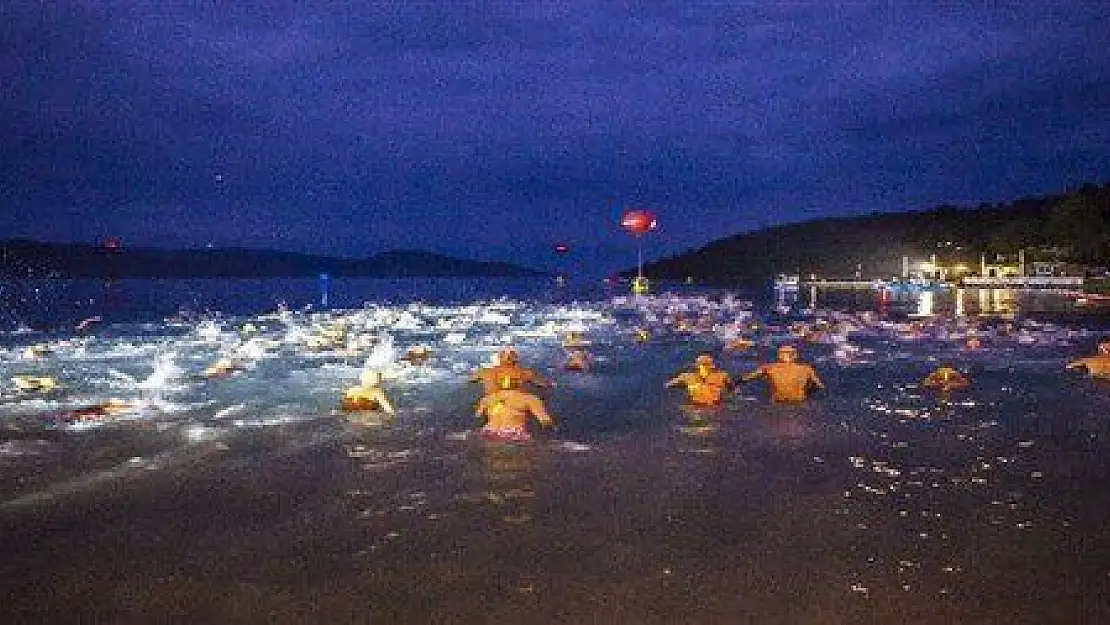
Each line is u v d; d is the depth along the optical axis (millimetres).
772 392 18859
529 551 8945
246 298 93375
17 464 12773
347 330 37969
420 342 33406
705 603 7617
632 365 25875
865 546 9062
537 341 33719
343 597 7812
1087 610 7430
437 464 12711
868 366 25203
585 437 14672
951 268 163375
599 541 9242
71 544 9273
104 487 11516
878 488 11352
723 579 8156
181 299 88812
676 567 8477
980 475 12031
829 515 10141
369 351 28719
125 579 8289
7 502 10812
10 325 43969
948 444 14094
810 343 33062
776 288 133625
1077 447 13805
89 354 28000
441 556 8820
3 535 9570
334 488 11406
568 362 25750
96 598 7855
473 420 16188
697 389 18266
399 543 9219
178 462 12898
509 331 38938
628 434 14898
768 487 11391
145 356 27359
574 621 7277
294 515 10234
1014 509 10367
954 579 8133
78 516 10250
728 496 10953
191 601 7766
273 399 18688
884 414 16875
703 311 57781
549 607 7555
